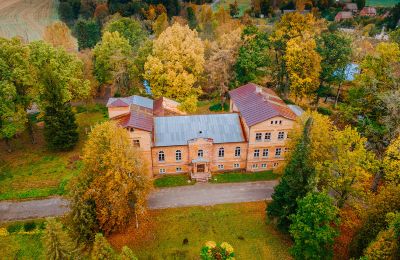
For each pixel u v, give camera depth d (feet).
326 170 169.78
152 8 558.56
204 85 320.09
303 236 143.02
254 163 215.92
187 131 209.97
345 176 160.86
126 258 120.88
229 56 280.92
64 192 197.57
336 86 316.40
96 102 325.21
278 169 192.85
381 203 145.18
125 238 168.66
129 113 203.92
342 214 170.71
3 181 208.03
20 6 635.25
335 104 289.53
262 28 385.91
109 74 317.42
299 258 147.54
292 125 206.39
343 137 164.86
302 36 285.64
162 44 281.13
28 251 162.91
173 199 193.26
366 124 214.07
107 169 155.22
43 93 222.48
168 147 203.92
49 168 220.43
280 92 305.12
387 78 217.77
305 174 153.69
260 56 283.18
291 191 155.53
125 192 153.28
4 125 221.46
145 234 170.60
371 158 161.89
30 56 237.04
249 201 192.34
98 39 488.02
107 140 153.79
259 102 215.72
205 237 168.86
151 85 276.62
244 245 164.25
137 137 196.65
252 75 287.89
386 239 124.26
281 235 169.99
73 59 260.62
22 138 257.75
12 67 223.10
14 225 176.86
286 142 201.98
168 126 211.20
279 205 164.25
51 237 118.83
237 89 245.45
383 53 218.38
